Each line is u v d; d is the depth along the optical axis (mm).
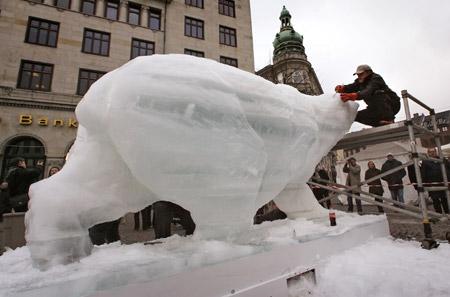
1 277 1382
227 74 2018
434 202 5711
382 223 3512
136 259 1633
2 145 10953
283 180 2393
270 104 2203
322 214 3420
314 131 2631
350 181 6918
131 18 15164
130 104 1571
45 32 12789
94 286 1347
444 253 2697
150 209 5793
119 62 13867
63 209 1599
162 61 1766
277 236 2342
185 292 1543
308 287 2111
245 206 1946
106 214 1771
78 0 13648
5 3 12078
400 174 6535
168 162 1643
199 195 1771
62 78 12453
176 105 1661
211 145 1756
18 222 3346
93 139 1787
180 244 1952
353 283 2049
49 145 11578
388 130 3572
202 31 16906
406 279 2078
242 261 1790
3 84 11438
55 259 1535
